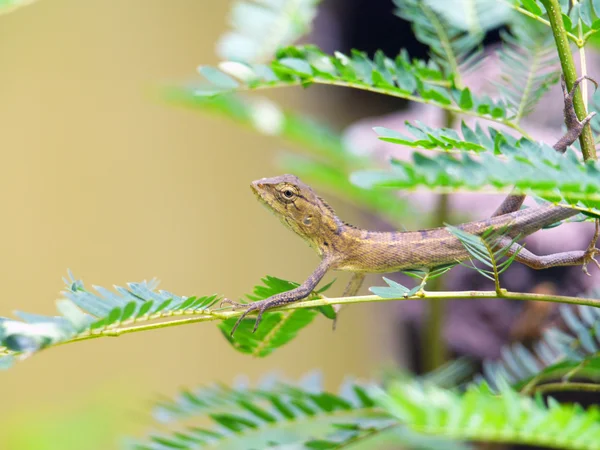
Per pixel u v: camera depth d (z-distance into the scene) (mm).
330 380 17719
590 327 5555
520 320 10633
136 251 18891
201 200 19438
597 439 2680
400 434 7008
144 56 18719
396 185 2855
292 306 4625
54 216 18266
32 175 18062
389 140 3680
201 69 4969
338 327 17922
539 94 5484
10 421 14297
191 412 5605
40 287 18156
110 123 18703
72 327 3332
